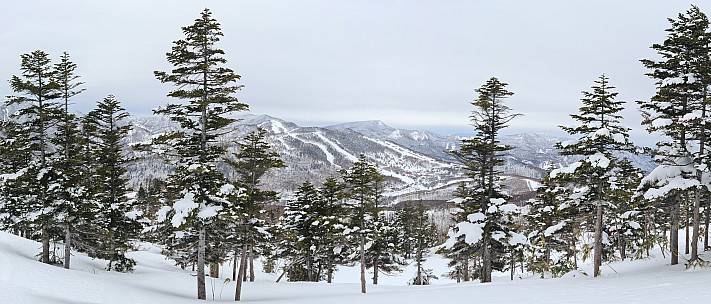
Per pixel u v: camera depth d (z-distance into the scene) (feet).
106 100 111.75
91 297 70.49
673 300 40.09
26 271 76.69
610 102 82.84
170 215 82.07
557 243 136.05
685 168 84.17
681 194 88.58
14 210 101.09
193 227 83.97
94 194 103.09
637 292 49.44
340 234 108.68
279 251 153.48
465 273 139.23
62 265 106.63
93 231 104.37
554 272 108.47
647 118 86.69
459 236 108.99
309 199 135.64
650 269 94.43
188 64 79.00
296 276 155.43
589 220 110.11
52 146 101.09
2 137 93.71
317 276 156.66
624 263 120.57
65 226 99.35
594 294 52.03
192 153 80.02
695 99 82.94
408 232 195.21
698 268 78.64
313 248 132.36
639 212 140.15
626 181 98.17
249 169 94.84
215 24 77.30
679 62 83.20
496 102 103.40
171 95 77.10
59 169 98.02
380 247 143.95
